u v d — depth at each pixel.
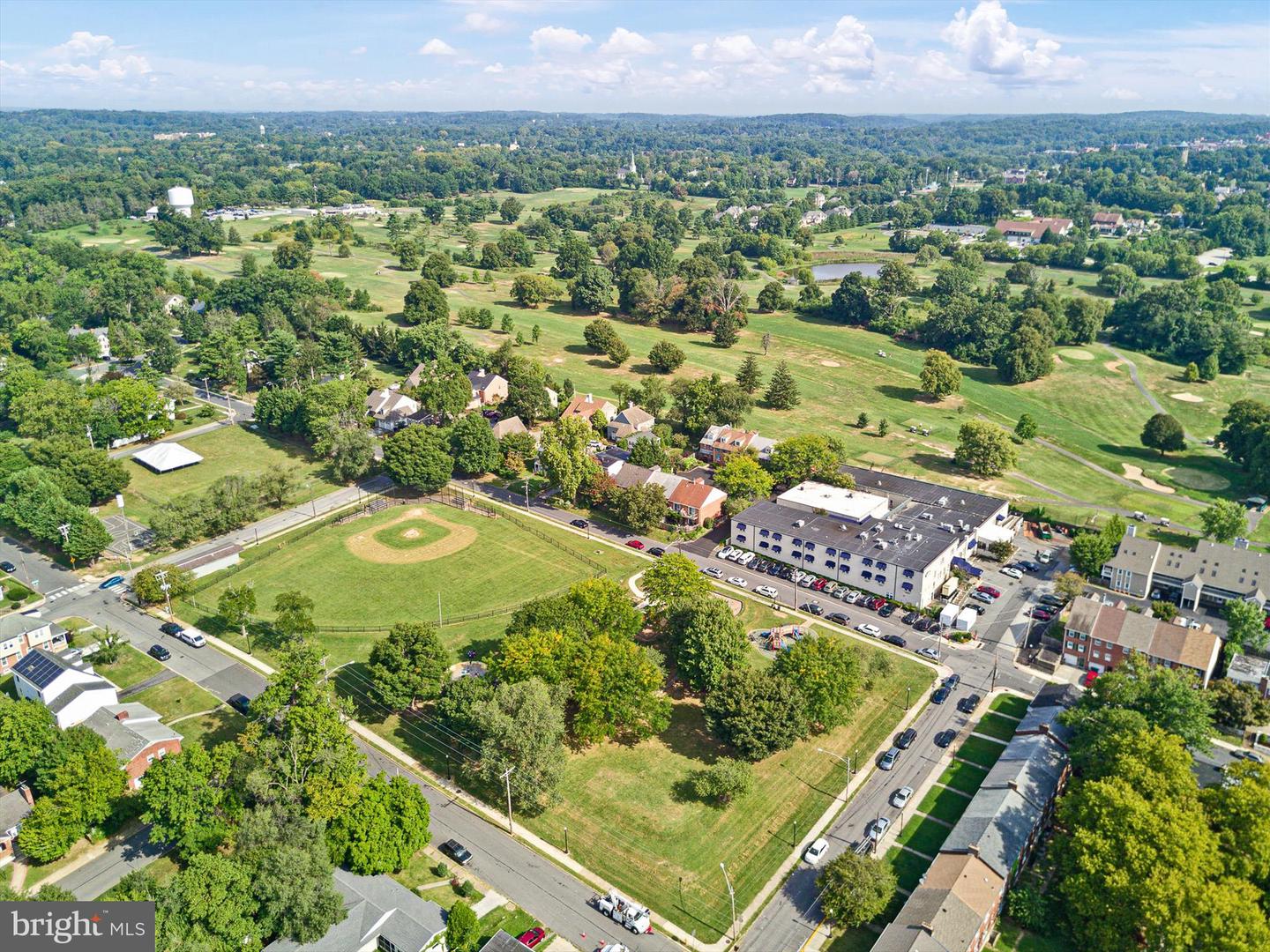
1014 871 99.19
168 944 81.31
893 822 110.50
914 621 155.75
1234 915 82.75
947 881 93.56
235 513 185.25
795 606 161.38
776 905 99.00
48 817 100.06
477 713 113.88
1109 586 167.00
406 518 195.25
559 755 112.75
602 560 177.25
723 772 111.69
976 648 148.38
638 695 121.62
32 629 141.38
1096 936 89.38
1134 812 92.25
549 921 96.56
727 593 165.50
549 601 137.38
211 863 88.00
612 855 106.06
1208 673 132.25
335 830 100.06
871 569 164.50
